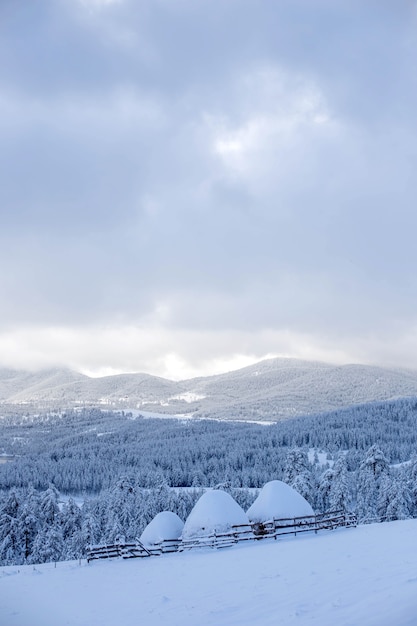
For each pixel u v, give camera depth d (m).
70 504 74.88
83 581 29.59
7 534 65.69
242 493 91.06
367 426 175.00
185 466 152.00
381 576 19.48
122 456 181.62
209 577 25.94
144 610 20.25
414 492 68.81
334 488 69.94
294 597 18.48
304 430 182.25
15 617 21.17
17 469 155.88
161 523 44.84
